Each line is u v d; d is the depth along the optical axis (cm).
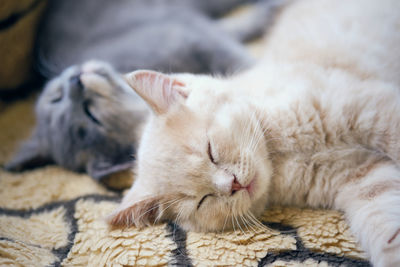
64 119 56
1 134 63
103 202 47
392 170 41
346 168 42
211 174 41
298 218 42
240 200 41
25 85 68
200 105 43
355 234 40
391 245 37
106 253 41
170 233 42
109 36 64
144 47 60
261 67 49
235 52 61
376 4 50
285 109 43
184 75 46
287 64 47
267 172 43
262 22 67
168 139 42
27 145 59
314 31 51
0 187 53
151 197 43
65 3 65
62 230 45
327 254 39
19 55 63
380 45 48
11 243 41
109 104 56
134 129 57
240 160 41
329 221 41
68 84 56
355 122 42
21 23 62
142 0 67
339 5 52
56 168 57
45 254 42
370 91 42
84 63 59
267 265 38
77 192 50
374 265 38
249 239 40
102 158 56
